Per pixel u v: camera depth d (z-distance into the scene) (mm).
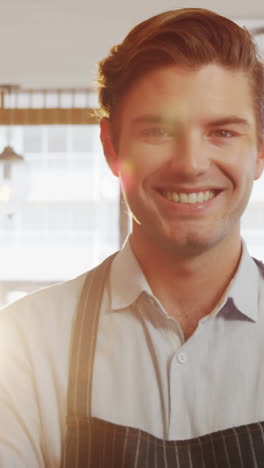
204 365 840
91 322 890
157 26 764
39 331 902
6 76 4195
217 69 757
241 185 783
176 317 870
